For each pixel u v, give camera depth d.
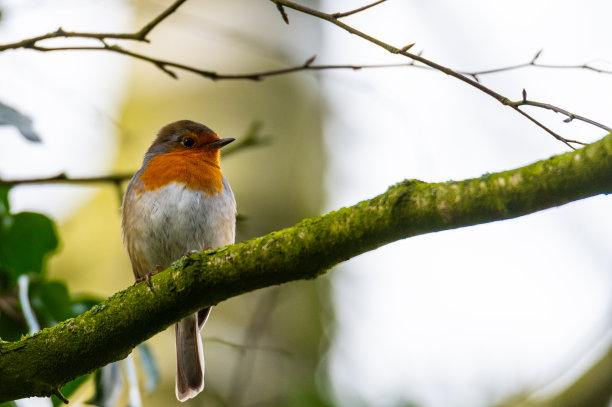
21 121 7.26
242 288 5.80
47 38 7.03
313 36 13.09
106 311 6.00
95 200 13.25
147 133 12.52
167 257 9.16
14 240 8.62
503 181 4.93
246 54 12.83
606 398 11.09
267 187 12.41
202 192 9.20
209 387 11.27
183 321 9.20
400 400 11.71
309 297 12.64
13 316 8.11
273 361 11.71
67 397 7.89
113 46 7.17
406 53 5.94
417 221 5.21
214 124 12.63
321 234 5.46
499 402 11.60
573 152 4.78
